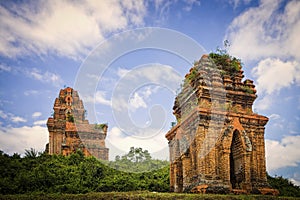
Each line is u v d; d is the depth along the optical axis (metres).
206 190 18.78
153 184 28.59
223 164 20.09
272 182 26.50
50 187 26.61
